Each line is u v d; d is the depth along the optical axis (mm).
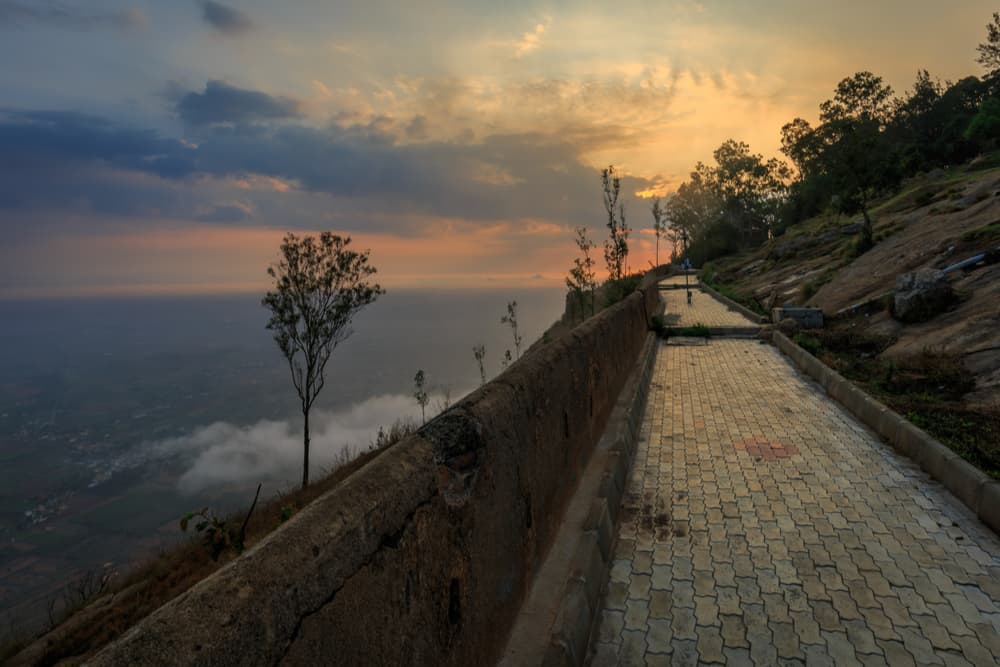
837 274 21281
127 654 1135
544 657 3047
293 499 13188
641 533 5074
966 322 11117
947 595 4004
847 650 3482
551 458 4594
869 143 26250
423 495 2316
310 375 15461
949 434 6996
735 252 67938
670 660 3443
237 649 1300
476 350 35094
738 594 4098
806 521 5164
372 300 16000
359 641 1769
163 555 12086
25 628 10320
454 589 2561
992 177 24734
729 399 9547
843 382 8930
